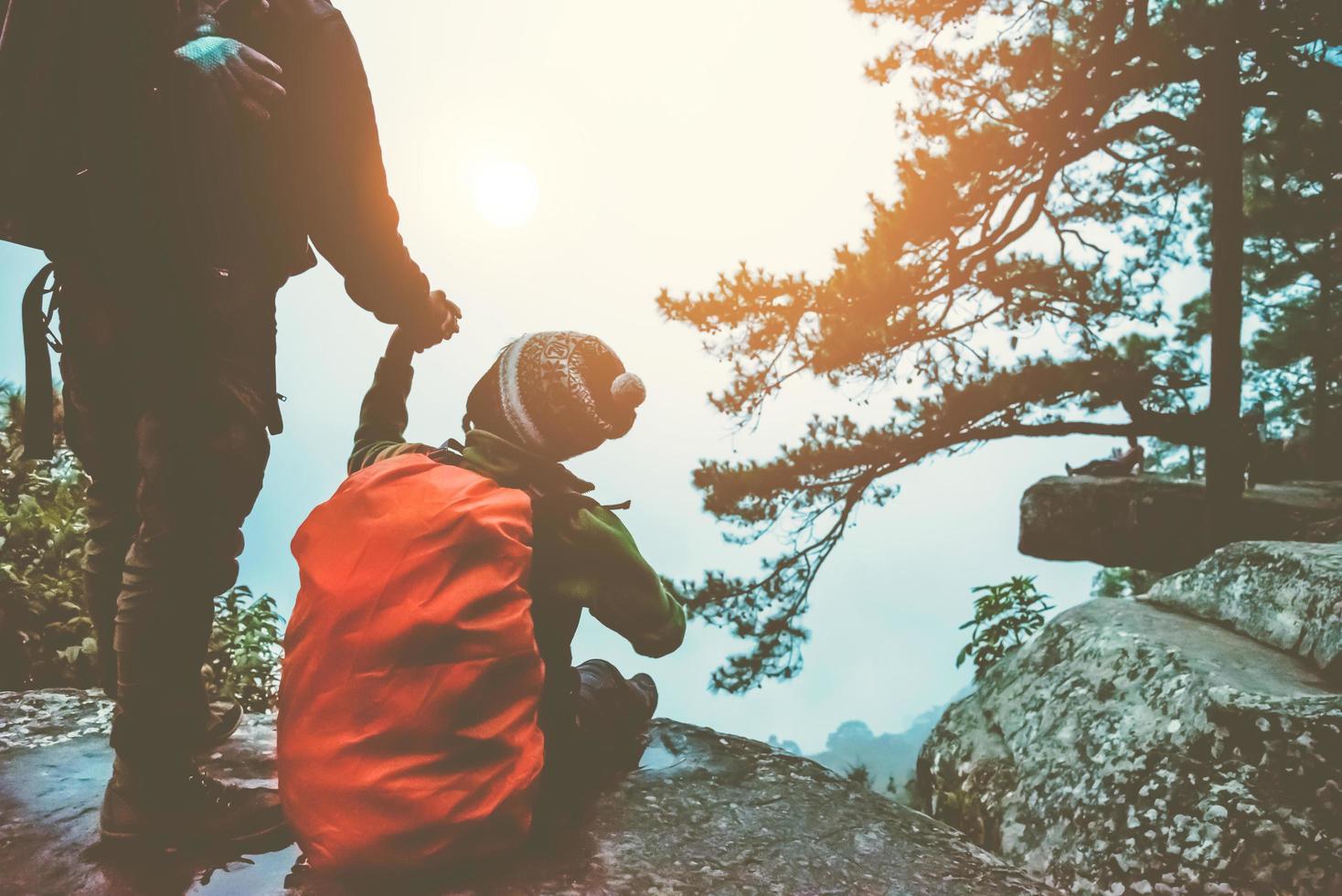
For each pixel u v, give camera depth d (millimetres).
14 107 1500
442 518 1688
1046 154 12914
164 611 1726
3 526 3779
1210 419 12070
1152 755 2518
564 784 2146
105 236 1582
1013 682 3242
